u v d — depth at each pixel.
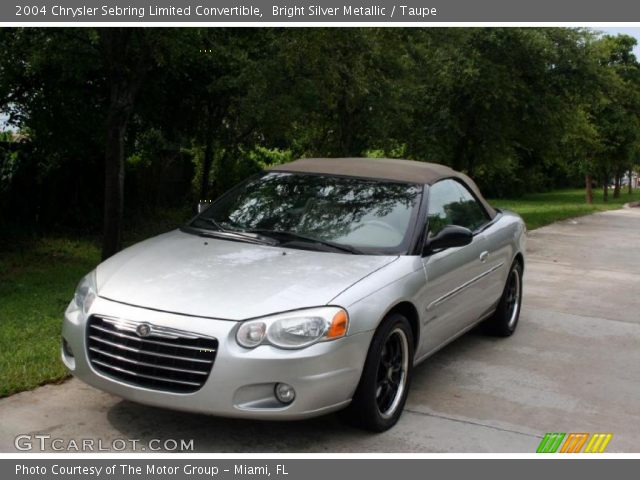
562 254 13.41
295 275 4.37
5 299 7.51
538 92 19.20
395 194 5.36
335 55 10.34
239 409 3.91
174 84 12.52
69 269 9.49
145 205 14.17
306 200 5.36
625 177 67.75
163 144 13.98
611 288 9.90
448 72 17.48
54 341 5.87
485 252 6.00
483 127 19.28
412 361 4.77
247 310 4.01
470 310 5.87
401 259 4.79
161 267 4.52
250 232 5.11
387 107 12.94
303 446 4.26
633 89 29.84
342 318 4.08
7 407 4.59
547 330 7.31
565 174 53.75
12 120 11.26
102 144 11.26
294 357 3.92
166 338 3.98
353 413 4.36
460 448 4.33
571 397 5.34
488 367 5.96
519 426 4.72
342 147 13.27
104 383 4.16
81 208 12.52
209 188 16.17
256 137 14.62
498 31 17.81
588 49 18.97
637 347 6.83
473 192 6.40
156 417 4.56
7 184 11.54
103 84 11.16
